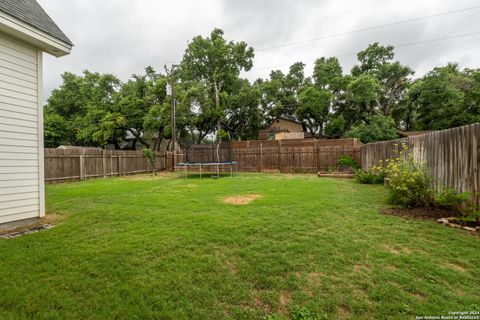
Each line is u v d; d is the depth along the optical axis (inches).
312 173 483.8
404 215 147.9
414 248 100.0
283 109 1069.1
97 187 293.6
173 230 123.8
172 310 64.7
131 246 104.0
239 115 986.7
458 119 708.0
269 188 267.0
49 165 343.3
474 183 132.5
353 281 76.8
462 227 122.0
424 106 802.2
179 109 711.1
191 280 78.2
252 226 128.3
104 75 848.3
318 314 62.5
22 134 150.6
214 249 101.0
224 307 66.0
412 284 74.4
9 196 141.9
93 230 126.6
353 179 357.4
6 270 85.7
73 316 62.8
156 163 580.1
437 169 170.6
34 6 162.4
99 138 791.7
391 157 285.0
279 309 65.1
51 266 88.0
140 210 167.6
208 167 563.5
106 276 81.2
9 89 144.9
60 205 188.1
